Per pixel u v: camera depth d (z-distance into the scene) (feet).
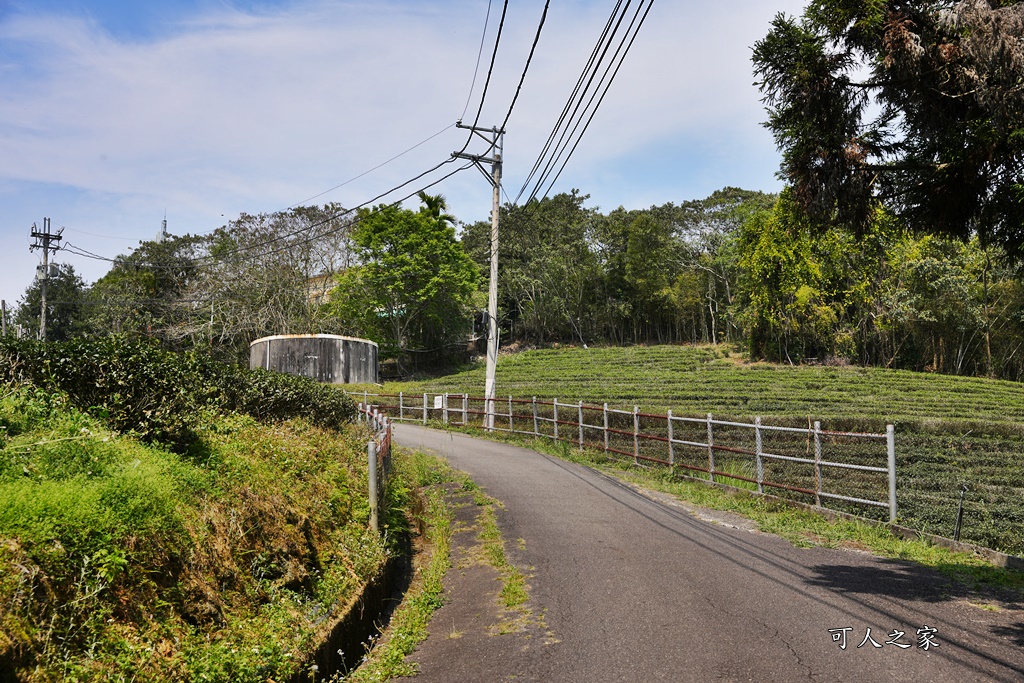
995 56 21.08
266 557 19.30
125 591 13.78
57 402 20.92
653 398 123.24
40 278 117.70
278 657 15.33
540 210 245.45
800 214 28.50
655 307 256.73
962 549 29.71
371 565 23.68
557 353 223.92
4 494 13.65
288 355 143.74
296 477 25.98
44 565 12.51
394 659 19.16
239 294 182.91
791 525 34.71
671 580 25.29
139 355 23.59
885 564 27.55
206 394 30.22
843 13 23.31
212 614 15.76
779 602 22.49
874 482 48.75
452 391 138.41
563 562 28.32
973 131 23.62
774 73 25.38
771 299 184.65
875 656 17.89
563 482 47.85
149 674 12.51
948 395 129.59
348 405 61.87
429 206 200.85
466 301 213.66
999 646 18.53
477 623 22.24
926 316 160.56
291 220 192.54
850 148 25.95
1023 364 162.71
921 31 23.07
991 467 55.77
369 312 198.08
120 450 19.11
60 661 11.39
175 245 195.83
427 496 42.86
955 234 27.27
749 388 140.77
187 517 17.38
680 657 18.19
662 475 49.70
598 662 18.19
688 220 267.39
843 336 177.17
